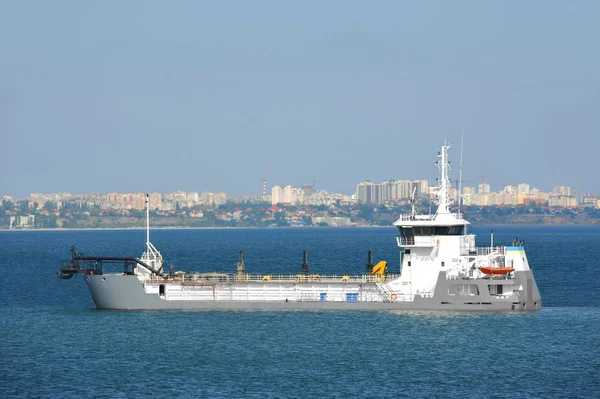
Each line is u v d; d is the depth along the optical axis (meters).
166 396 165.25
